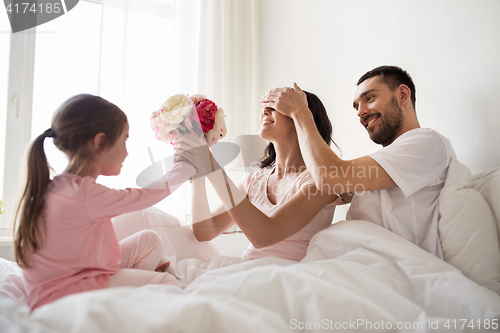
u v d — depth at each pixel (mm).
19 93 1513
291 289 566
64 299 457
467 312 671
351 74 2035
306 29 2482
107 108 880
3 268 938
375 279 731
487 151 1300
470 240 905
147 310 441
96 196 800
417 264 805
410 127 1250
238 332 443
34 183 800
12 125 1507
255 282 582
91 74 1489
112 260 844
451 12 1456
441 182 1076
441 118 1493
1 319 475
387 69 1288
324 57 2277
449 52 1461
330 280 635
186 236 1139
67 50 1491
